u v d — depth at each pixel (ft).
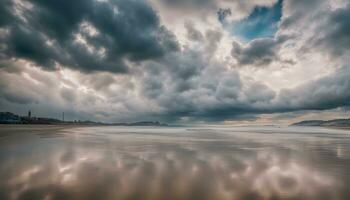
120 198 17.92
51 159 34.27
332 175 25.80
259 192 19.76
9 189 19.83
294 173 26.63
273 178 24.31
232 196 18.66
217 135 110.63
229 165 31.14
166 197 18.33
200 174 25.84
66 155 38.19
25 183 21.59
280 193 19.49
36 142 60.13
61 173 25.54
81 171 26.61
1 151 42.65
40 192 19.07
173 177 24.34
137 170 27.53
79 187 20.52
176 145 57.06
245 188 20.77
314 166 30.78
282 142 68.54
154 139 77.25
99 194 18.75
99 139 73.56
